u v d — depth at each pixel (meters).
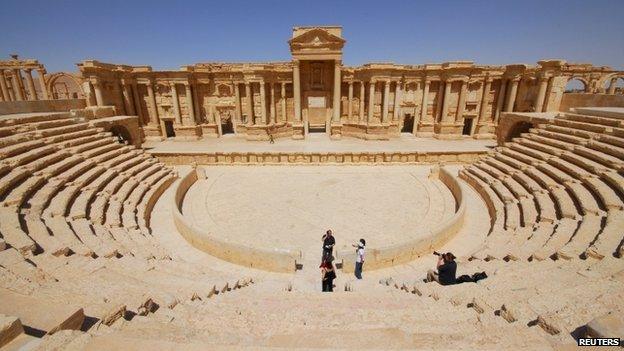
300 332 4.50
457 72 32.25
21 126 17.72
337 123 33.19
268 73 32.59
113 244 10.97
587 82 38.25
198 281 8.72
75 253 9.12
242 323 5.27
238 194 19.95
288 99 36.62
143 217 15.18
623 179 13.05
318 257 12.73
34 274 6.65
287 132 35.53
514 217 14.05
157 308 5.99
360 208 17.58
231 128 40.84
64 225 11.18
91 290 6.07
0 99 35.62
